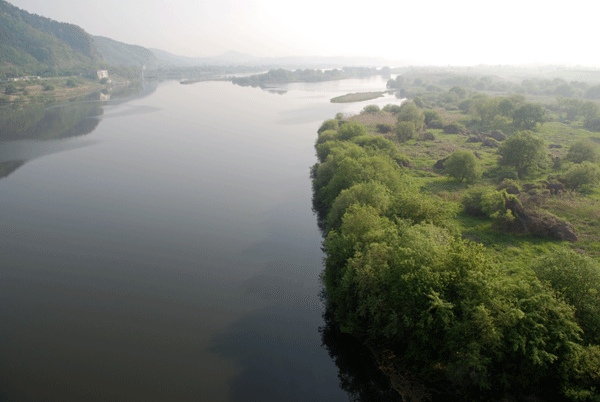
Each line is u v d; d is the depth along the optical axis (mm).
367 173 62188
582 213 63250
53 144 130375
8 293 50406
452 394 33000
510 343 29828
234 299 49719
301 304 48719
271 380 36938
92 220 72688
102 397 34625
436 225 47438
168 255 60406
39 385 35938
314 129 157375
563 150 108688
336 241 43219
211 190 88500
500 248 52594
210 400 34531
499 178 82375
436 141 123375
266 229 69000
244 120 179000
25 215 74500
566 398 29000
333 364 39094
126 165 107688
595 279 32406
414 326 33562
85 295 50344
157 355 39938
